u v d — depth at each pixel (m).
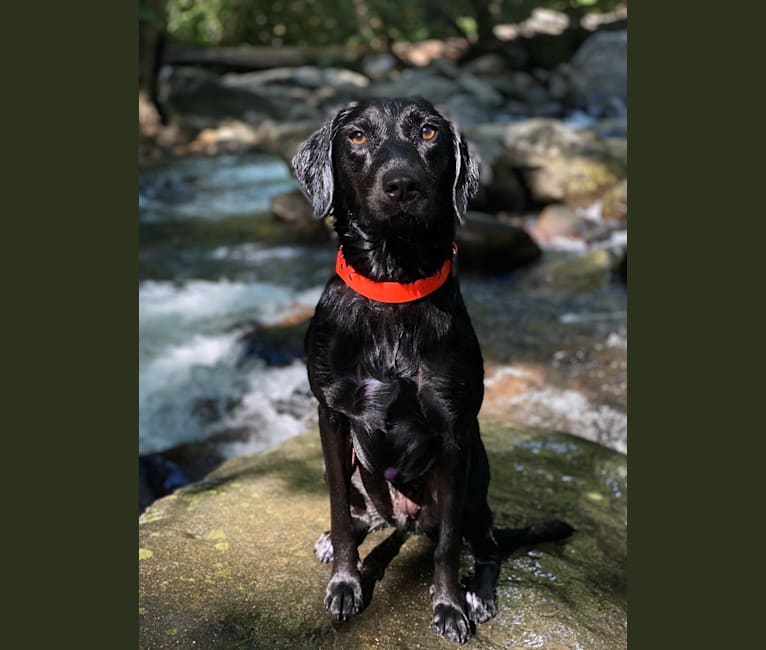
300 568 1.00
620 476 1.26
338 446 0.95
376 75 5.63
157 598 0.93
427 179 0.88
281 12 6.37
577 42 5.75
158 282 2.41
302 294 2.34
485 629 0.93
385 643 0.90
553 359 1.93
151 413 1.72
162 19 4.25
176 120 4.33
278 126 3.94
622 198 2.95
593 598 0.98
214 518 1.09
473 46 5.91
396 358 0.91
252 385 1.83
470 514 0.99
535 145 3.09
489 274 2.49
